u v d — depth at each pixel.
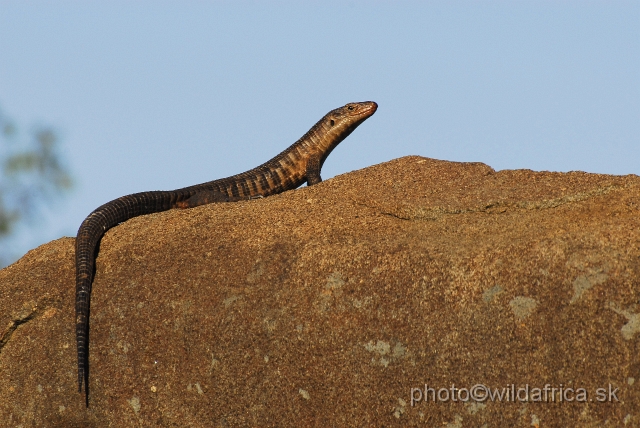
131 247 37.00
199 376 33.41
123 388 34.41
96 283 36.25
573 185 34.94
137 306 35.00
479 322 30.02
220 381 33.03
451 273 30.86
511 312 29.73
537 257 30.05
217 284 34.28
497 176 37.09
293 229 35.41
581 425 28.47
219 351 33.22
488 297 30.16
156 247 36.62
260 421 32.31
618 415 28.11
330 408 31.34
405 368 30.53
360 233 34.91
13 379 35.91
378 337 31.09
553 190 34.84
